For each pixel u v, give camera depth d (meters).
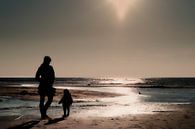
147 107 25.41
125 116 16.33
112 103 31.55
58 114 18.19
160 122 13.55
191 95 55.38
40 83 13.98
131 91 76.38
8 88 59.88
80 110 21.64
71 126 11.97
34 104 26.25
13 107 22.67
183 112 19.59
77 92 54.03
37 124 12.37
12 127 11.47
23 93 42.84
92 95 47.28
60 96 40.03
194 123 13.28
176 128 11.84
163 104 30.30
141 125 12.54
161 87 113.44
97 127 11.84
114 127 11.91
